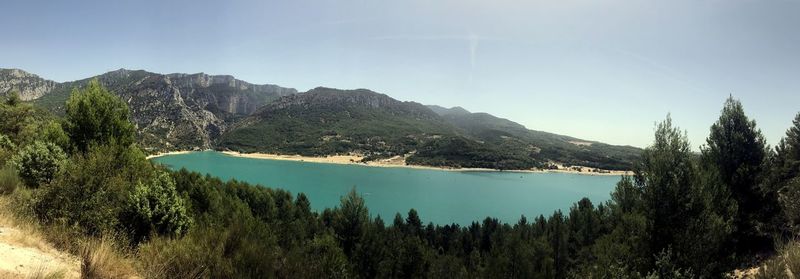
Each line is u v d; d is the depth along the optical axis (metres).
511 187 169.12
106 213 12.45
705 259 13.34
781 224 18.08
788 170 19.38
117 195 13.91
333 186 148.50
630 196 18.44
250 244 10.47
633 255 14.38
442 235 73.19
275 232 40.38
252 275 9.73
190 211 19.12
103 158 14.74
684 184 14.09
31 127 46.69
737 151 19.95
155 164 25.52
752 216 19.11
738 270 16.31
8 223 10.27
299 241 42.88
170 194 15.42
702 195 13.96
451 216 108.50
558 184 184.88
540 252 37.53
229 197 47.47
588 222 50.53
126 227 12.73
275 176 168.12
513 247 38.03
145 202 14.09
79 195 12.45
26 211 11.43
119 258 8.99
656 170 14.66
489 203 129.62
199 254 9.45
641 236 14.61
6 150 26.92
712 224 13.71
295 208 62.56
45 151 19.06
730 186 19.62
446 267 42.38
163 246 9.83
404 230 70.94
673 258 13.48
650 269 13.51
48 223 11.07
